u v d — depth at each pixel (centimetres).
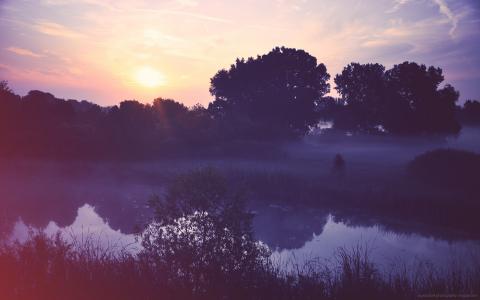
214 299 712
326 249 1694
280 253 1592
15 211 2466
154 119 5688
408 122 6091
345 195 2838
